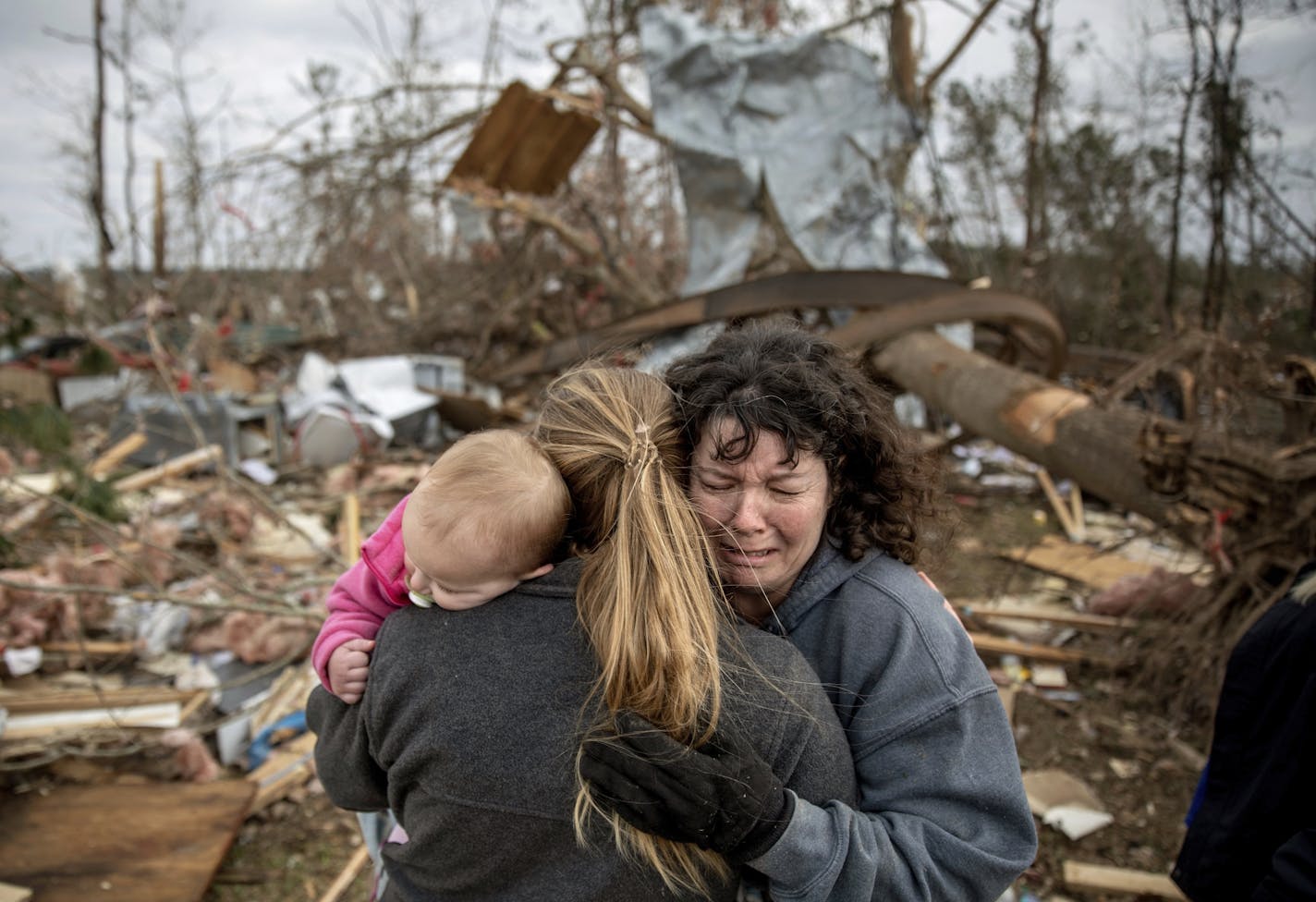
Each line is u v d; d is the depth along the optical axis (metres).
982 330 8.90
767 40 6.92
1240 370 3.80
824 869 1.07
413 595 1.21
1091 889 2.85
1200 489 3.68
